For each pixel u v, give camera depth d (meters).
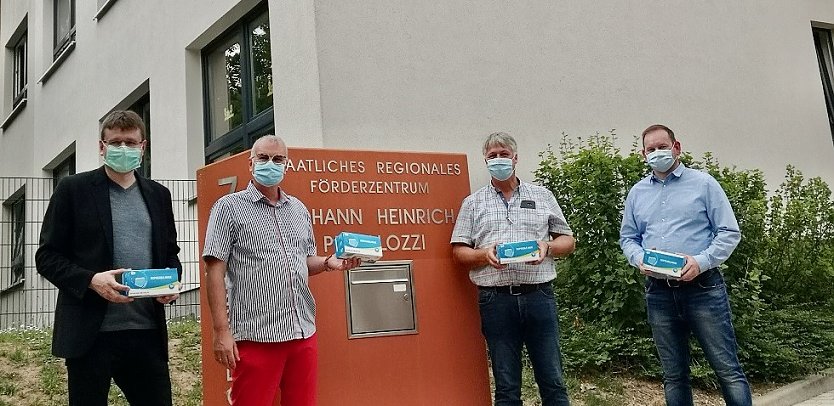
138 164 3.42
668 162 4.40
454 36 7.65
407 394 4.48
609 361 6.05
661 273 4.14
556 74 8.24
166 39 9.66
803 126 10.04
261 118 8.07
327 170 4.57
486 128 7.66
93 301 3.22
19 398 5.10
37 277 10.69
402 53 7.30
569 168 6.76
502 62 7.90
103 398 3.26
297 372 3.66
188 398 5.19
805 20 10.45
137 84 10.42
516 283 4.27
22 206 11.45
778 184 9.62
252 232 3.61
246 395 3.54
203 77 9.29
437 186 4.82
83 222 3.28
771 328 6.57
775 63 9.98
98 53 11.76
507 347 4.27
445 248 4.75
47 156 13.70
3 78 16.31
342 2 7.06
